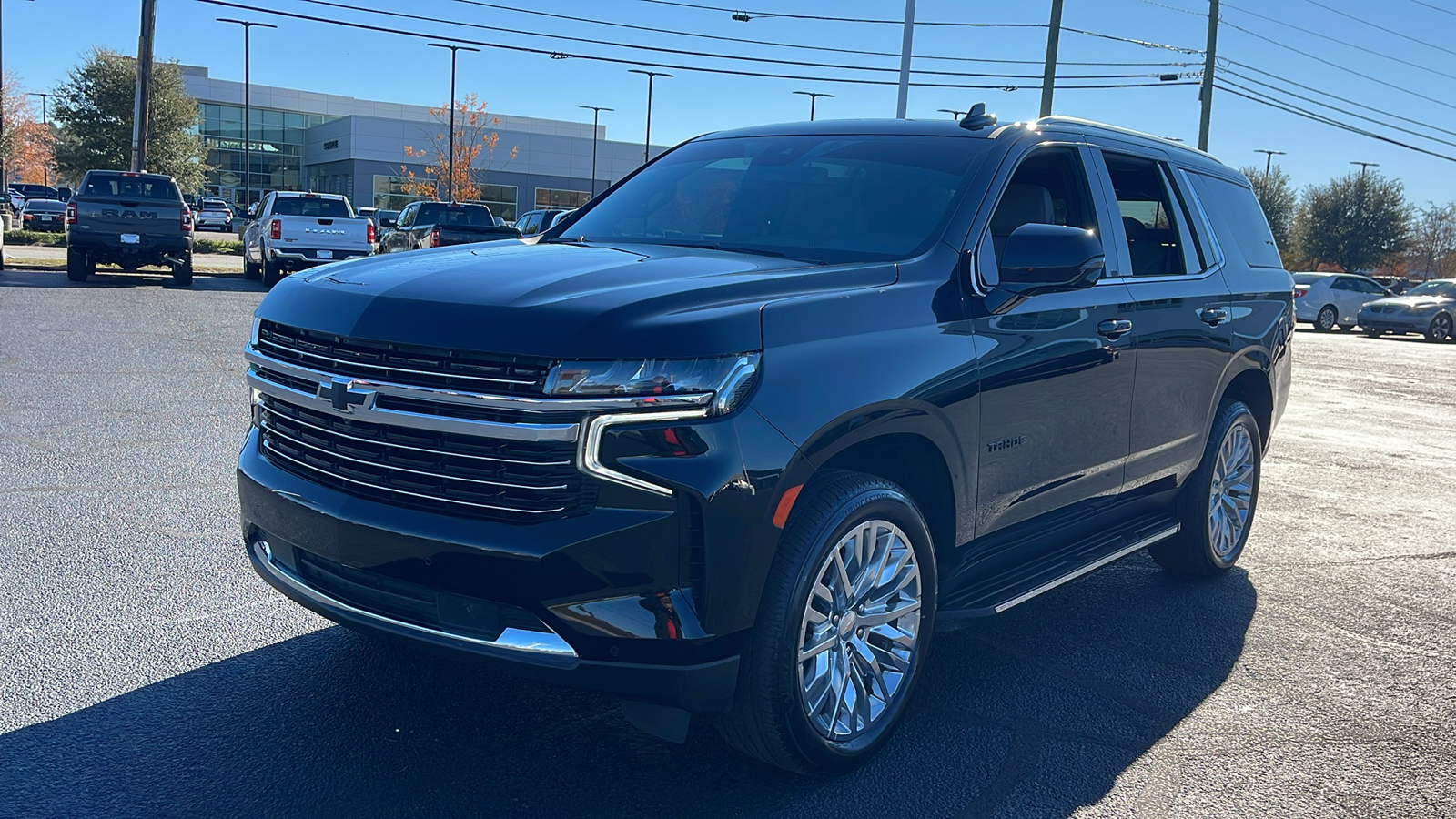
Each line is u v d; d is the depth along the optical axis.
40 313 14.22
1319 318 30.95
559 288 3.05
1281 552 6.23
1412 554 6.28
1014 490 3.91
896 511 3.37
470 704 3.69
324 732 3.46
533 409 2.77
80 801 3.00
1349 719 3.95
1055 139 4.39
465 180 68.50
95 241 18.94
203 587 4.70
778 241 3.93
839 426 3.09
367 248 21.30
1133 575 5.72
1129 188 4.88
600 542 2.79
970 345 3.58
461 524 2.88
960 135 4.26
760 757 3.22
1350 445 10.19
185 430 7.81
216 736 3.40
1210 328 5.09
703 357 2.86
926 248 3.71
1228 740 3.73
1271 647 4.66
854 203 4.01
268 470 3.38
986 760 3.51
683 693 2.89
